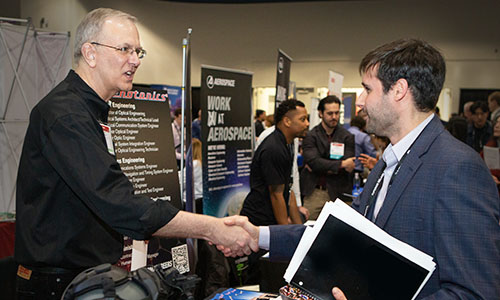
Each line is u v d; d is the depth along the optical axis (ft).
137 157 7.10
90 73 4.87
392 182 3.55
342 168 13.51
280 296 3.79
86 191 4.19
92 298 2.02
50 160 4.33
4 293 6.44
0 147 14.12
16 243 4.72
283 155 9.77
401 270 3.09
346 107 24.18
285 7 34.81
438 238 3.03
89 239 4.75
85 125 4.37
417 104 3.48
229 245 4.76
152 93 7.59
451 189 3.04
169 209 4.47
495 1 31.40
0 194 14.21
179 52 34.24
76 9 26.76
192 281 2.38
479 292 2.79
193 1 34.30
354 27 33.96
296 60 35.06
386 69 3.49
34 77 14.76
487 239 2.89
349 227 3.34
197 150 13.56
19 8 28.04
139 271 2.27
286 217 9.93
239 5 35.06
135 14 31.65
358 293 3.21
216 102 10.63
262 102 35.60
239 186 11.29
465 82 32.37
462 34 32.14
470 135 16.34
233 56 35.42
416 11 32.78
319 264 3.40
